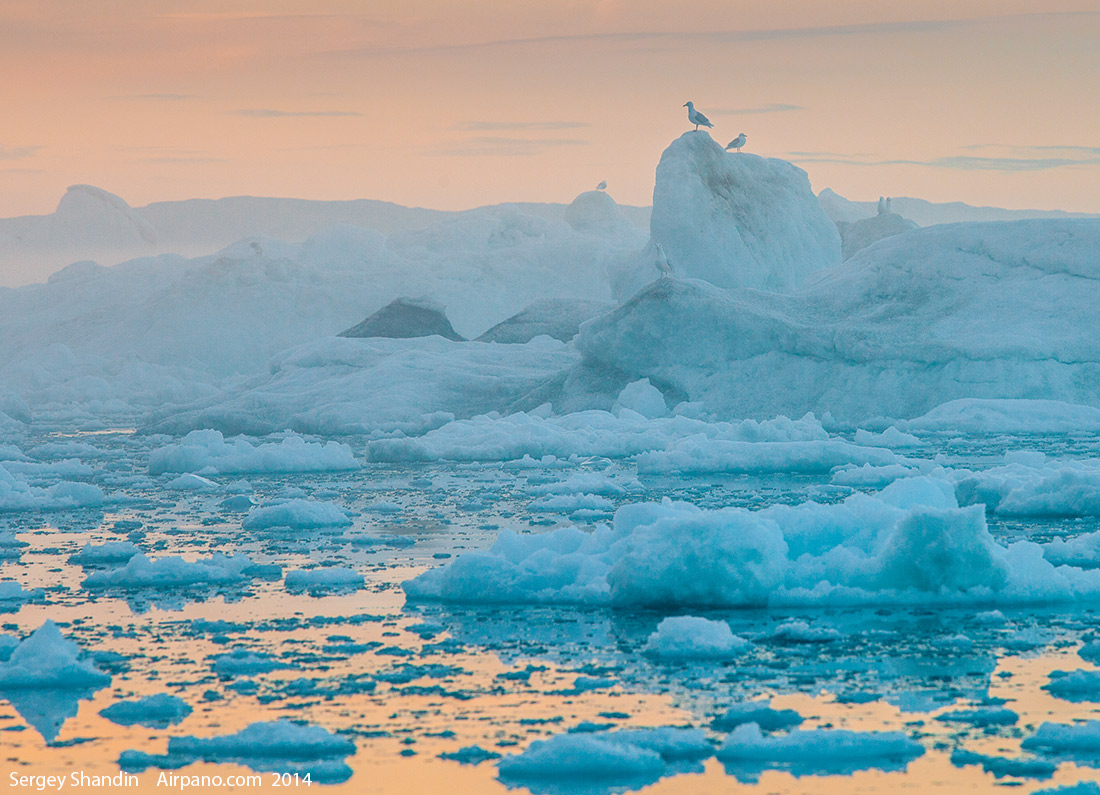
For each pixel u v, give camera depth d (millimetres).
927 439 108625
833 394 124500
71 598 42750
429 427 131125
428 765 25484
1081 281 128000
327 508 62062
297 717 28547
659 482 80875
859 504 42906
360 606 40656
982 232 135250
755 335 129125
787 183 187000
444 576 42375
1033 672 31156
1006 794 23469
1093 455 91750
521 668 32344
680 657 33094
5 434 152500
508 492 76938
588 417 117500
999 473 70188
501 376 145500
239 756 26188
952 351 121750
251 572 47406
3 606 41312
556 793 24047
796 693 29703
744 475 85750
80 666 31828
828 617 37562
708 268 174250
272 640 35875
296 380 152000
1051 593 39500
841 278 140000
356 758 25938
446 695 29984
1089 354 120688
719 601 39406
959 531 39531
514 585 41156
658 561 39656
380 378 143750
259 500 75500
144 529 61812
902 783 24125
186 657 34062
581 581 41406
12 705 29891
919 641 34344
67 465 96875
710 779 24562
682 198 175500
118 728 28062
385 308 196750
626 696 29688
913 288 134625
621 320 133000
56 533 61062
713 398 127750
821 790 23828
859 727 27188
